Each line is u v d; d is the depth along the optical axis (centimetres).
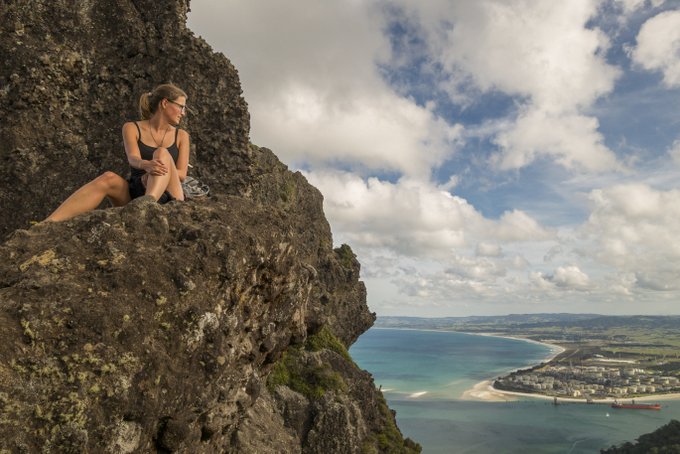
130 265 454
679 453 9381
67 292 410
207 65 1340
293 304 733
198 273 491
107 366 388
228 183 1323
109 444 380
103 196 604
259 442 1141
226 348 517
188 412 471
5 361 348
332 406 3369
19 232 476
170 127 704
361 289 5922
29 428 338
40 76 1115
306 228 5403
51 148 1122
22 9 1148
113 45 1242
